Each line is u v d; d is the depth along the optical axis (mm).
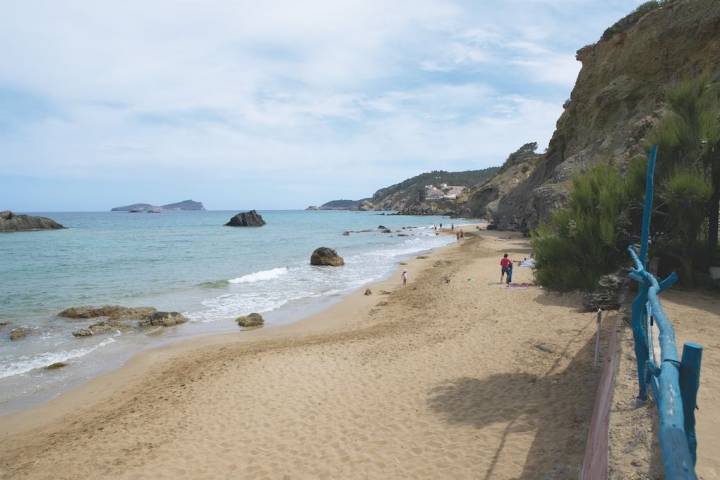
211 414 9352
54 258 39375
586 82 50031
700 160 11398
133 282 27438
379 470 6695
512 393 8688
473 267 29125
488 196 127812
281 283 27062
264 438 8117
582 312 13453
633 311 4133
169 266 34656
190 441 8234
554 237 10625
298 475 6824
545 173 59344
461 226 94312
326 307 20438
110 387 11562
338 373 11109
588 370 9062
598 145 38938
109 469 7465
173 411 9688
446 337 13250
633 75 41438
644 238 4254
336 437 7898
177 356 13758
